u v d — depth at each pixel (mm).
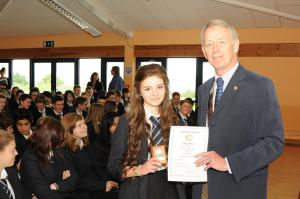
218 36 1379
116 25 7586
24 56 9695
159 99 1542
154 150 1428
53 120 2422
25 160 2316
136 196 1497
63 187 2426
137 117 1541
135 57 8711
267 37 7660
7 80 8625
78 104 5656
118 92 6445
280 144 1246
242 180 1359
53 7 6395
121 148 1535
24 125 3307
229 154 1354
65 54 9273
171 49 8359
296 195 4000
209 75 8336
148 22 7816
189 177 1351
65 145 2631
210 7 6555
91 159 2824
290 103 7551
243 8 6414
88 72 9328
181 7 6715
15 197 2098
